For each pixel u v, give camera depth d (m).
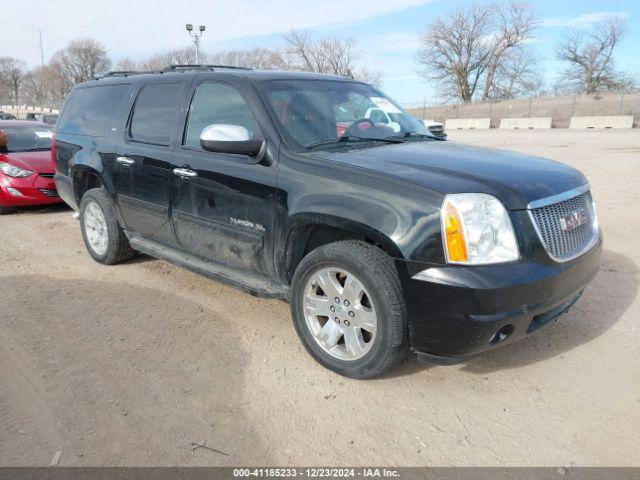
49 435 2.93
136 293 4.93
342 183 3.35
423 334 3.10
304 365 3.64
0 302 4.74
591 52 53.84
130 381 3.45
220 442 2.88
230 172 3.94
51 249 6.48
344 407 3.17
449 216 2.97
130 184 4.98
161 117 4.76
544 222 3.20
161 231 4.81
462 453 2.79
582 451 2.79
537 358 3.70
